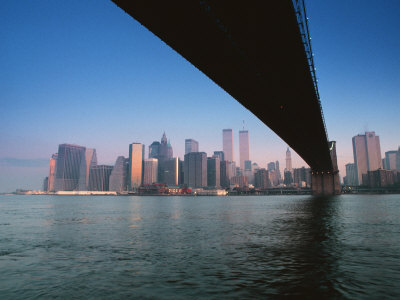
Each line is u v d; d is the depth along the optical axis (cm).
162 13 2588
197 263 1883
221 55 3406
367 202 11544
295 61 3900
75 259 2072
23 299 1305
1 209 9562
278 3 2712
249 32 3102
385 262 1858
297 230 3488
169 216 6191
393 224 4072
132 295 1332
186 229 3781
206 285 1444
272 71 4044
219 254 2155
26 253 2327
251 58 3603
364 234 3111
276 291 1347
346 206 8850
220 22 2850
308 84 4738
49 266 1880
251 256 2067
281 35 3241
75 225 4500
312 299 1249
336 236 2986
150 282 1505
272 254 2128
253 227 3853
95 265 1884
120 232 3569
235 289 1380
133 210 8762
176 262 1920
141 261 1970
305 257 2016
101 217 6103
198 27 2822
